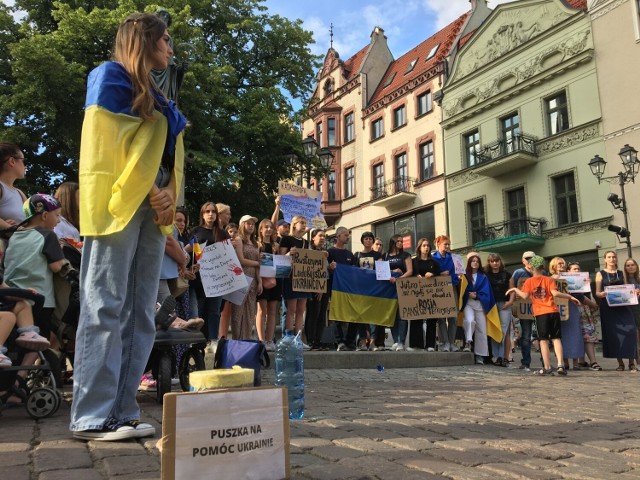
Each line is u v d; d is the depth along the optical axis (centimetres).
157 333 394
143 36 266
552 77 2386
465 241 2712
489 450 284
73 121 1731
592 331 936
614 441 316
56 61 1597
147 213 282
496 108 2625
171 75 448
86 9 1911
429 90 3023
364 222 3425
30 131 1788
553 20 2402
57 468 223
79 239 500
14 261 396
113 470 219
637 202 2042
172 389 487
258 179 2116
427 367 884
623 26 2159
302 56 2328
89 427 265
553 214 2341
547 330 795
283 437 199
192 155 1820
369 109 3456
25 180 1902
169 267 491
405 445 288
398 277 966
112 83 260
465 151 2781
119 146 260
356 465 243
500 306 960
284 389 203
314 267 838
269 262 795
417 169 3069
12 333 358
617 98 2152
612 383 667
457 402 473
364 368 830
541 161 2398
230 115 2028
